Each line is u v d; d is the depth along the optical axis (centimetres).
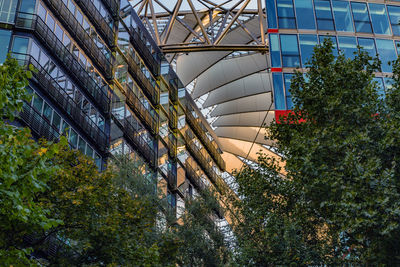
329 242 1650
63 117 2206
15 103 1105
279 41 3041
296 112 1728
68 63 2309
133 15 3300
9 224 1244
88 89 2448
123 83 2922
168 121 3575
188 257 2130
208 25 4869
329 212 1448
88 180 1538
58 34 2294
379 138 1431
